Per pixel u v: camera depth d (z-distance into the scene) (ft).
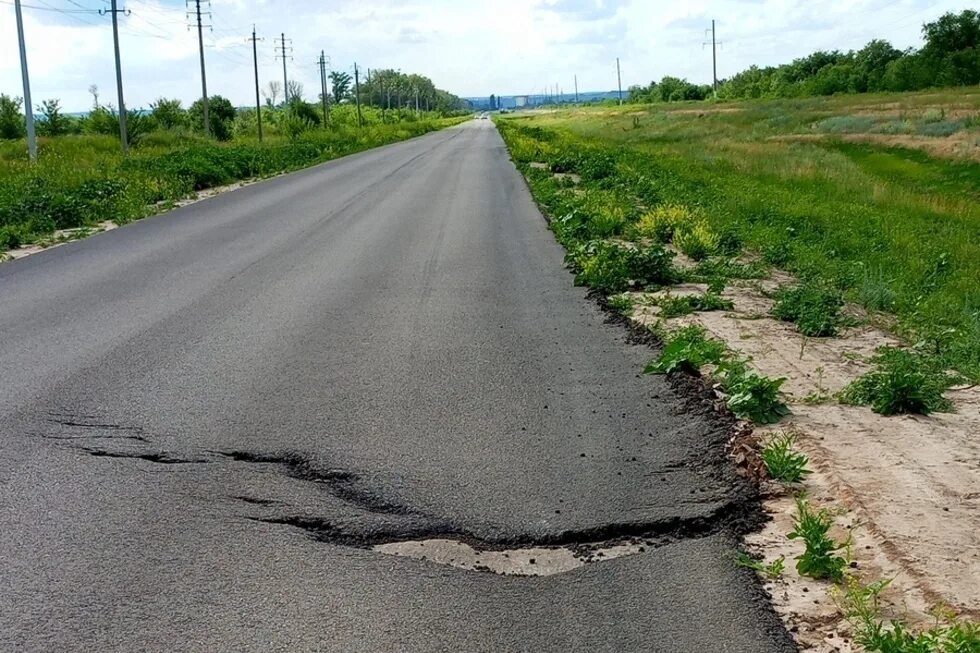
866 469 14.61
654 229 43.14
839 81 263.90
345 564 12.09
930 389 18.30
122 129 116.47
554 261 36.91
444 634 10.38
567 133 183.11
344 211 56.49
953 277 40.22
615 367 21.25
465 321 26.22
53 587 11.44
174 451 16.17
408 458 15.78
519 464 15.46
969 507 13.15
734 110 222.07
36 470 15.33
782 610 10.84
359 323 26.04
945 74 221.66
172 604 11.02
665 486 14.43
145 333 24.98
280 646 10.12
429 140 195.72
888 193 74.79
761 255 40.09
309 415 18.07
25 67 93.15
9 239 42.96
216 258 38.22
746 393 17.40
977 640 9.55
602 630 10.44
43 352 23.06
